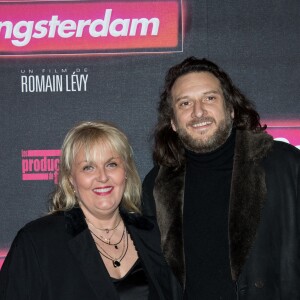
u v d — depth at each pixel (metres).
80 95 3.11
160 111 2.61
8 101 3.12
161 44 3.09
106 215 2.29
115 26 3.10
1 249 3.11
